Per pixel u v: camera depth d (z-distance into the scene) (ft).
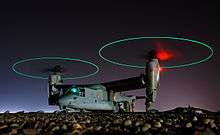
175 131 18.12
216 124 21.72
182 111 51.29
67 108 83.56
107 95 96.43
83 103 85.30
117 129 20.68
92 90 89.92
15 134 18.63
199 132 14.73
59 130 20.79
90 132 19.94
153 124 22.47
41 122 27.78
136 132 18.81
